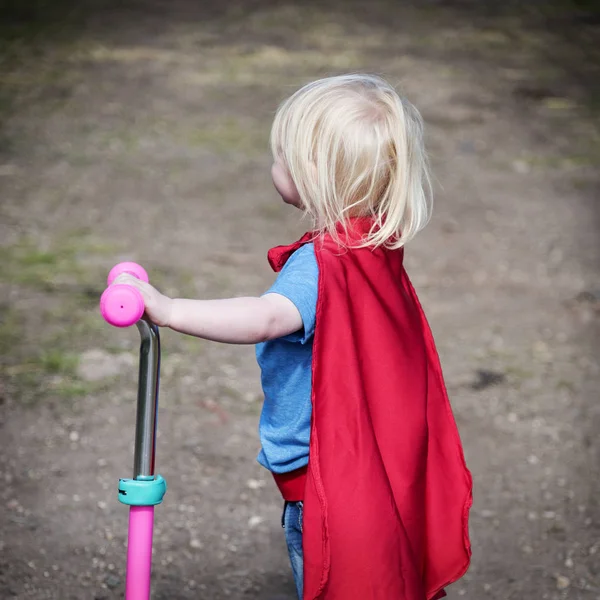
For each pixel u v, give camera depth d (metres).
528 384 4.46
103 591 2.91
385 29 13.24
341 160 1.90
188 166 7.79
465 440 3.92
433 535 1.99
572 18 14.26
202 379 4.43
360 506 1.83
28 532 3.19
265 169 7.82
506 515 3.38
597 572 3.05
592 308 5.39
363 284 1.92
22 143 8.13
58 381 4.29
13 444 3.75
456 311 5.29
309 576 1.84
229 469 3.67
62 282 5.39
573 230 6.68
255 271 5.71
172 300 1.75
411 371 1.94
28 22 12.95
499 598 2.91
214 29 13.02
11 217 6.43
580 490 3.56
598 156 8.41
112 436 3.86
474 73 11.02
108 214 6.61
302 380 1.94
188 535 3.24
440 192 7.34
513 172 7.91
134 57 11.35
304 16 14.03
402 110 1.95
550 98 10.17
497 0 15.48
